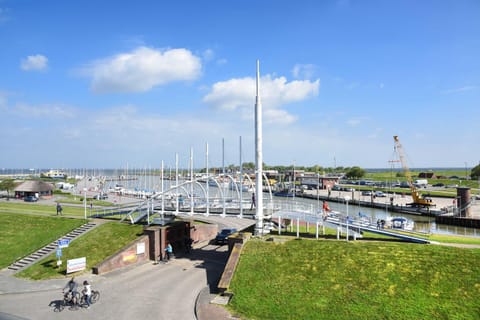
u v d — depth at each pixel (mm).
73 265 32281
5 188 90375
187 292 27250
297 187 153750
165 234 39000
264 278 26359
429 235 33500
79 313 23484
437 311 20812
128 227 41062
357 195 124188
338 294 23469
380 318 20891
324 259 27266
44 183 86000
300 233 35906
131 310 23875
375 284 23781
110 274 32188
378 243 28438
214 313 22859
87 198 84250
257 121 35594
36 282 30344
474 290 21906
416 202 91750
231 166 105562
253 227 38188
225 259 37688
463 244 29469
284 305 23062
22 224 44812
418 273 24062
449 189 137500
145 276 31609
